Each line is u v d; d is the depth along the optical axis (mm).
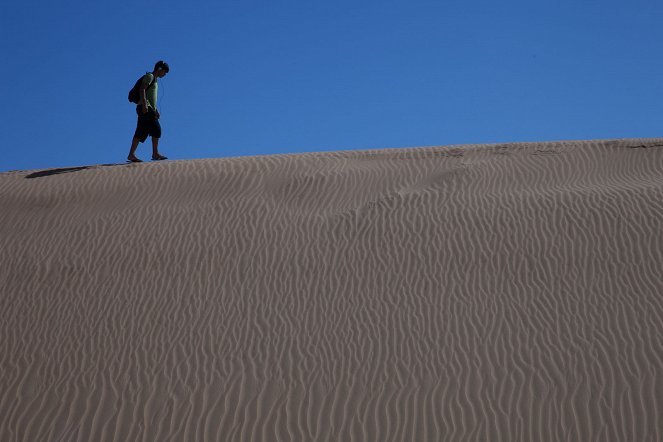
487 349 10500
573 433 9078
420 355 10547
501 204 13781
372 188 15078
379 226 13516
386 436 9367
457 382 10016
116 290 12422
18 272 13047
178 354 10969
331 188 15148
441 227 13281
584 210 13164
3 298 12422
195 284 12438
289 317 11555
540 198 13805
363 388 10109
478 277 11969
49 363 10984
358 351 10750
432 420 9508
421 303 11555
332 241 13234
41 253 13516
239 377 10461
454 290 11750
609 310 10859
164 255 13203
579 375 9828
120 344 11250
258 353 10875
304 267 12641
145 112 16766
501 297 11469
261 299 11984
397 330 11070
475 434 9250
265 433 9570
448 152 16531
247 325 11453
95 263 13125
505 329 10820
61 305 12172
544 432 9148
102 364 10891
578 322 10734
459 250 12641
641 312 10711
